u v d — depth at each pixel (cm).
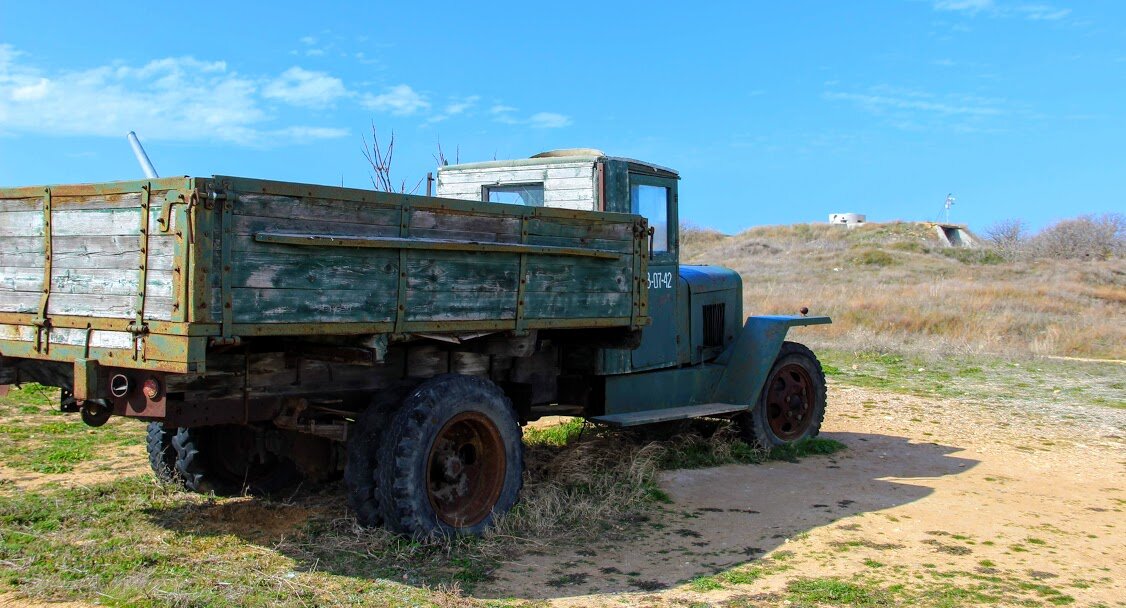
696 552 523
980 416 1042
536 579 468
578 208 701
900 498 668
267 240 419
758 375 803
